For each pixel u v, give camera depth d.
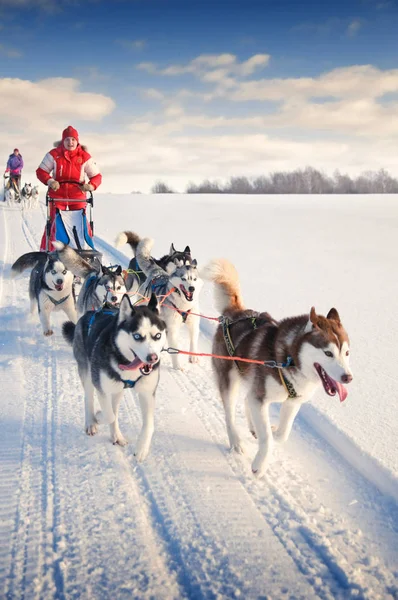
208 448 3.65
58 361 5.26
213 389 4.71
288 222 16.48
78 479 3.21
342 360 2.88
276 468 3.39
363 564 2.54
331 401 4.11
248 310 3.88
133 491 3.11
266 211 20.39
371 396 4.13
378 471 3.17
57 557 2.54
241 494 3.11
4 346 5.59
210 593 2.35
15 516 2.83
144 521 2.84
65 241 7.49
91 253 7.11
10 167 22.28
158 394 4.55
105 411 3.52
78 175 7.88
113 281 5.50
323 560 2.57
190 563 2.54
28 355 5.39
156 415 4.14
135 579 2.42
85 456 3.48
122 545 2.64
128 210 20.30
